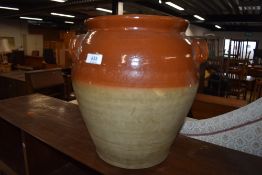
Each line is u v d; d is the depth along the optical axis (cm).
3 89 280
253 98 365
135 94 45
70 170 87
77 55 54
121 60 46
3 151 100
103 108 48
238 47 688
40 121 85
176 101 48
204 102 171
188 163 58
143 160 55
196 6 548
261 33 1101
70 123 83
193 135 76
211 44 356
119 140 51
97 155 61
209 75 362
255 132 64
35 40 902
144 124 48
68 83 232
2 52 741
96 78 48
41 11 532
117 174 54
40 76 197
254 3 525
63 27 1079
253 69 493
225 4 527
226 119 71
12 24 895
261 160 59
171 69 47
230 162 58
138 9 566
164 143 54
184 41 51
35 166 81
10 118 87
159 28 48
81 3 425
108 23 49
